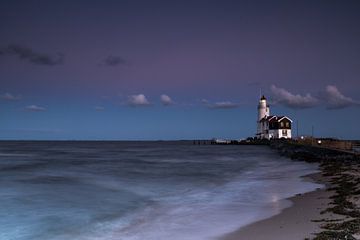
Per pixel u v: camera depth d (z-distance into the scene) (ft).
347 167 128.47
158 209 70.08
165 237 50.55
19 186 100.94
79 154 298.76
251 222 55.77
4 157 247.09
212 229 53.11
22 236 53.52
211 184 105.09
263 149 371.35
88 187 99.50
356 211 56.49
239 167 164.55
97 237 52.39
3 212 68.18
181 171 145.48
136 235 52.42
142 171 144.87
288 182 104.17
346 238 41.34
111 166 169.27
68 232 55.31
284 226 51.52
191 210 67.87
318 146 231.30
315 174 120.67
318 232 46.32
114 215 65.67
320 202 68.23
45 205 74.79
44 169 152.56
